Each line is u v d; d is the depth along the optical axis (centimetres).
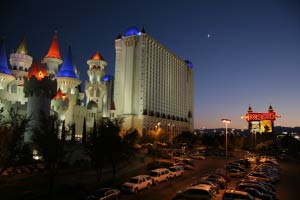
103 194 2278
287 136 12900
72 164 4331
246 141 13025
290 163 7112
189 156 7481
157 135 11356
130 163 5178
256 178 3494
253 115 15338
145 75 13850
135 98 13662
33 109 5691
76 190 2631
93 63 13388
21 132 2603
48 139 2752
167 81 16412
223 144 11481
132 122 13275
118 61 14525
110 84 16175
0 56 8719
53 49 10225
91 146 3281
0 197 2536
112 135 3291
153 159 5984
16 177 3347
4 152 2508
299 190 3325
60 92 8912
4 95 8331
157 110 14900
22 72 9412
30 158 3872
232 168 4400
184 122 18175
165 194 2862
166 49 16475
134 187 2864
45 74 7475
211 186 2598
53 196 2539
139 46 14100
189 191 2339
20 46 9819
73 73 10300
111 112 13325
